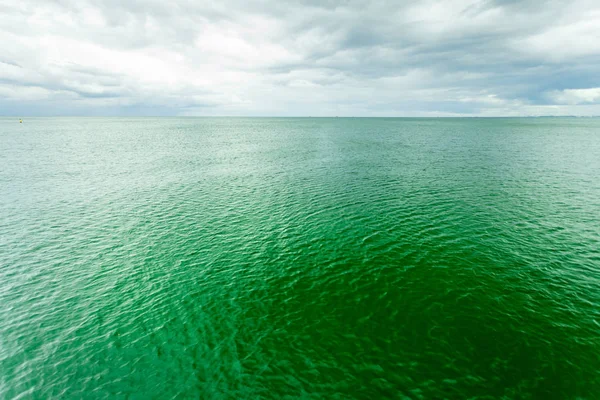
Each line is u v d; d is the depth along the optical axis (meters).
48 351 17.61
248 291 22.67
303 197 43.75
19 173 59.16
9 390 15.27
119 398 14.91
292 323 19.50
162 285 23.56
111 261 26.97
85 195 45.19
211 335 18.70
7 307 21.14
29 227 33.75
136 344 18.11
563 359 16.38
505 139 126.75
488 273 24.12
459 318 19.53
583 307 20.12
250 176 57.34
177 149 97.19
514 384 15.10
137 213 37.81
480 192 45.31
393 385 15.25
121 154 85.06
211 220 35.53
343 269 25.12
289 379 15.70
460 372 15.84
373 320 19.56
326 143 115.19
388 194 44.69
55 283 23.86
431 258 26.45
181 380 15.80
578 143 108.81
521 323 18.95
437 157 78.62
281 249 28.58
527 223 33.38
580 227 32.16
